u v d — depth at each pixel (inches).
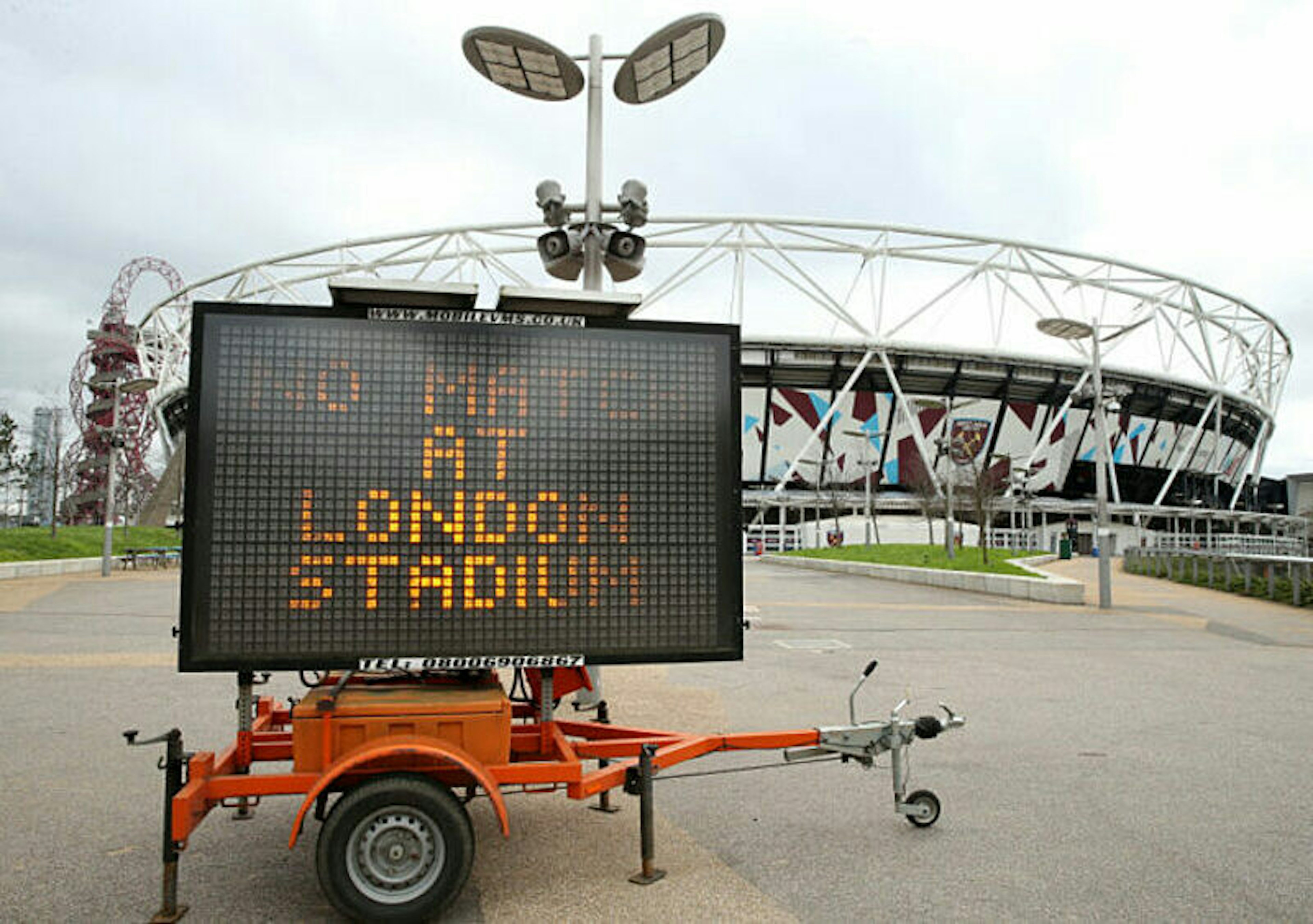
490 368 201.5
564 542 201.3
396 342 197.9
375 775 180.1
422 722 187.9
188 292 3351.4
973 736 344.2
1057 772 291.0
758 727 355.9
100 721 355.3
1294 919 180.4
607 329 207.9
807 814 246.4
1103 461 924.6
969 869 205.6
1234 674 502.0
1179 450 3740.2
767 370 3206.2
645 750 199.8
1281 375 4367.6
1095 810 250.5
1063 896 190.4
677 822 239.3
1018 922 177.9
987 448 3390.7
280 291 3171.8
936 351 3164.4
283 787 180.1
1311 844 224.1
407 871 172.9
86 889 191.6
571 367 205.3
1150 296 3400.6
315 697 196.1
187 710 376.5
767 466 3316.9
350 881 169.9
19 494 2137.1
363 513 193.0
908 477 3334.2
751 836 228.1
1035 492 3262.8
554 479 202.1
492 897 188.4
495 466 199.5
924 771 292.0
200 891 191.8
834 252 3191.4
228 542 188.2
